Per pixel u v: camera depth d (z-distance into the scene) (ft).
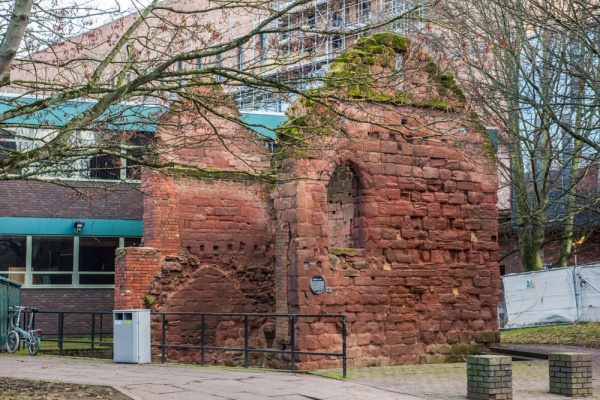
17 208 104.06
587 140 65.57
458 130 70.85
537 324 104.32
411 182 67.67
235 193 79.66
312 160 62.85
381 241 65.72
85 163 99.35
